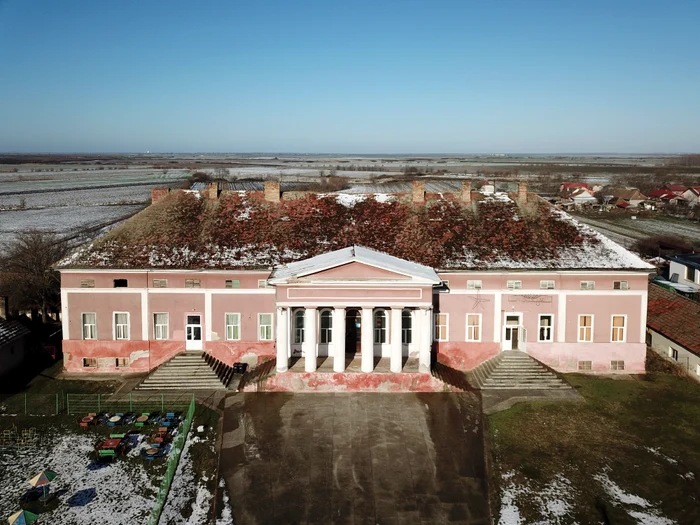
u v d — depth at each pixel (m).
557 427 37.19
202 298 45.75
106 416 38.41
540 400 41.03
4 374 45.25
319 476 31.92
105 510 28.58
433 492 30.48
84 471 31.97
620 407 40.09
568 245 47.62
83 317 45.97
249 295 45.72
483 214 51.16
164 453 33.91
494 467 32.75
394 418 38.28
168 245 47.31
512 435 36.22
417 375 42.19
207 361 44.94
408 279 41.66
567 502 29.52
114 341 45.97
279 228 49.56
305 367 42.69
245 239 48.16
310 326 42.12
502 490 30.61
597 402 40.81
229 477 31.69
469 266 45.56
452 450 34.50
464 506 29.33
